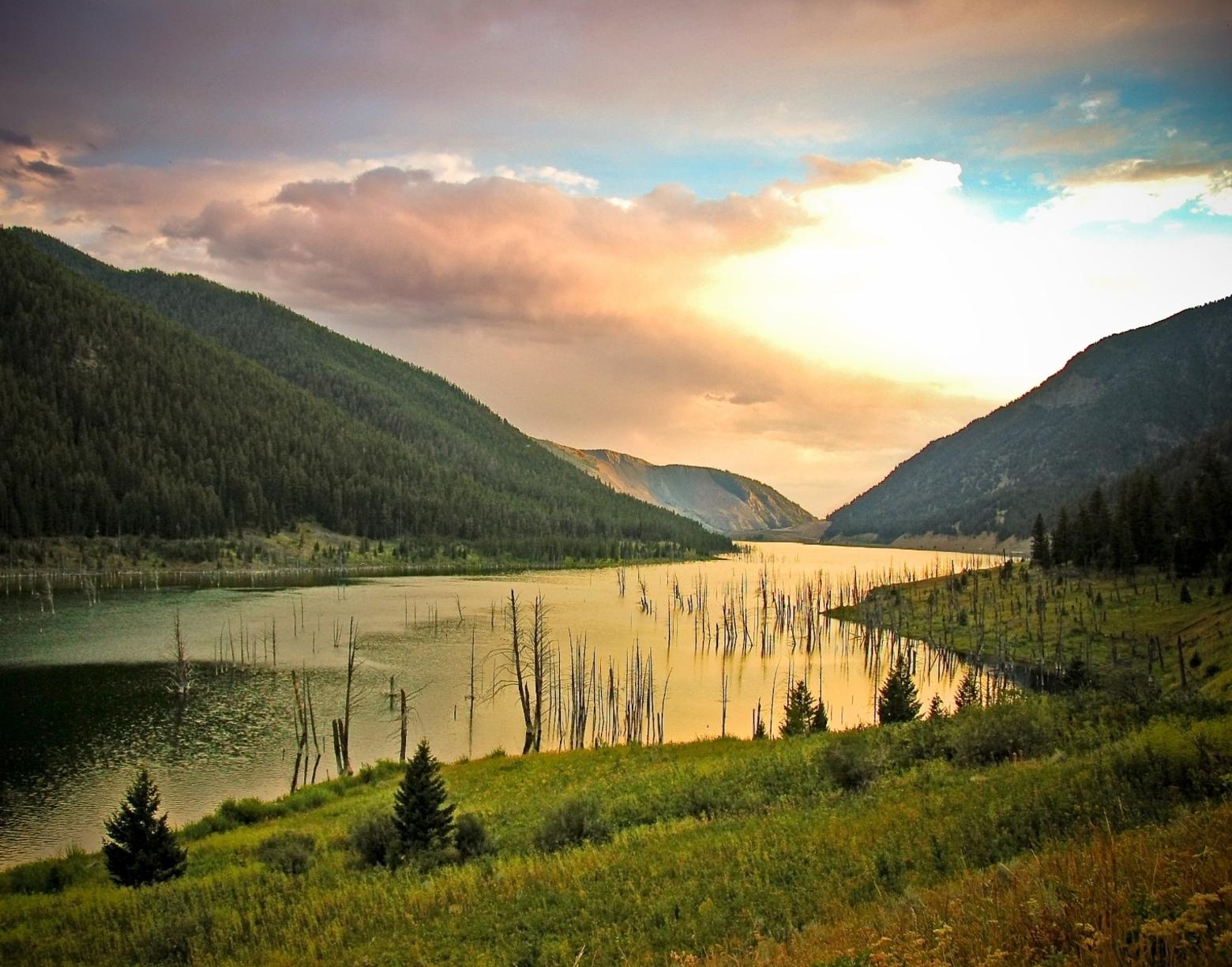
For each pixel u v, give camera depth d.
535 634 75.94
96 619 135.00
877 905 13.45
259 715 81.44
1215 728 19.23
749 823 23.59
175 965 19.48
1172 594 122.75
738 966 12.12
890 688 59.78
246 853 33.53
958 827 17.67
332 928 19.59
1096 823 15.44
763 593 178.88
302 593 180.38
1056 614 129.00
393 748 73.00
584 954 15.04
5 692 86.75
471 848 26.95
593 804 30.34
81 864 36.84
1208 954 7.38
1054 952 8.50
